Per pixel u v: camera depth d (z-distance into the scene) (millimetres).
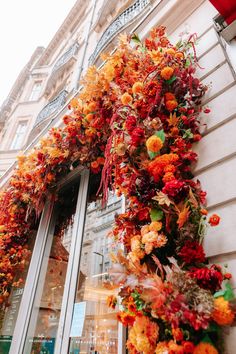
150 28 2346
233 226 1134
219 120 1425
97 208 2291
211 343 923
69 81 7129
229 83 1493
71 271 2131
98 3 7918
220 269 1043
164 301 878
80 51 7406
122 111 1572
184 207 1134
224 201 1208
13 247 2969
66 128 2238
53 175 2477
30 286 2490
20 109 9734
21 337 2252
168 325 987
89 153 2156
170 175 1205
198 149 1436
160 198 1153
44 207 2850
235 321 875
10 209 2963
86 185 2451
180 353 869
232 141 1317
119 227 1398
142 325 1029
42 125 6254
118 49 1967
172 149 1361
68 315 1939
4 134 9750
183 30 2062
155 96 1502
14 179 2902
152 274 1003
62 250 2410
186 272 1005
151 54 1662
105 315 1704
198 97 1580
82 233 2250
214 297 923
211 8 1913
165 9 2266
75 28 9695
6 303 2861
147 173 1337
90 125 2053
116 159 1451
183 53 1675
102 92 1971
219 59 1635
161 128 1376
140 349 1005
